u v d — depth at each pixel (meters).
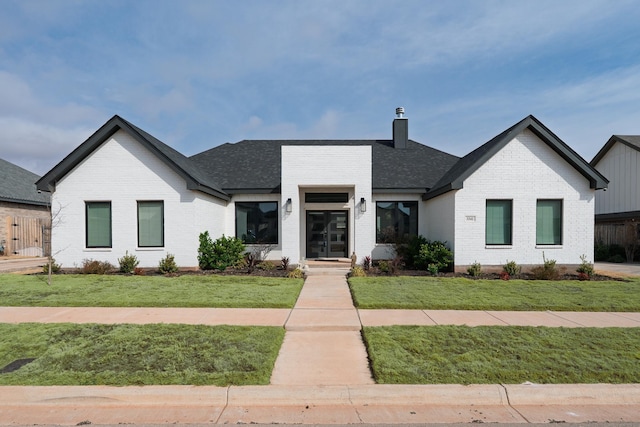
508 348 5.77
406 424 4.03
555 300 9.02
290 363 5.44
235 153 19.59
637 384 4.70
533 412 4.30
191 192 14.03
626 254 20.00
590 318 7.67
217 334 6.42
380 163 18.47
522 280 11.95
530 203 13.71
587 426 3.99
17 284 10.88
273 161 18.62
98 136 13.72
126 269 13.30
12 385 4.64
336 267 14.39
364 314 7.89
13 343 6.00
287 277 12.52
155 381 4.72
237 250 14.92
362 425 4.00
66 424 4.04
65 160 13.75
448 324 7.11
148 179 14.09
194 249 14.02
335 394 4.56
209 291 9.94
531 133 13.73
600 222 24.75
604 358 5.41
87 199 14.12
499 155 13.68
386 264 13.84
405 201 16.80
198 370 5.02
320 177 14.98
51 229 13.01
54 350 5.69
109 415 4.23
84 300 8.87
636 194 21.78
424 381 4.74
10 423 4.06
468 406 4.46
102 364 5.21
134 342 6.02
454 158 19.19
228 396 4.51
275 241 16.73
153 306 8.58
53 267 13.57
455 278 12.10
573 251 13.77
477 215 13.63
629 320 7.53
